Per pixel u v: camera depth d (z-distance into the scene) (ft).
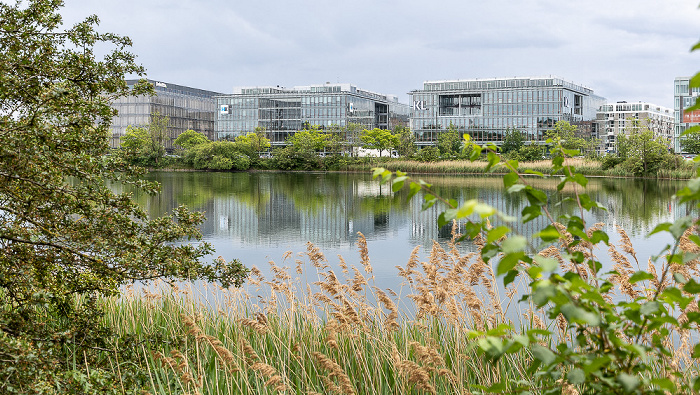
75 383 18.24
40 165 21.21
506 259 5.59
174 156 351.25
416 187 7.75
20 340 17.25
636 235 78.43
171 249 25.88
